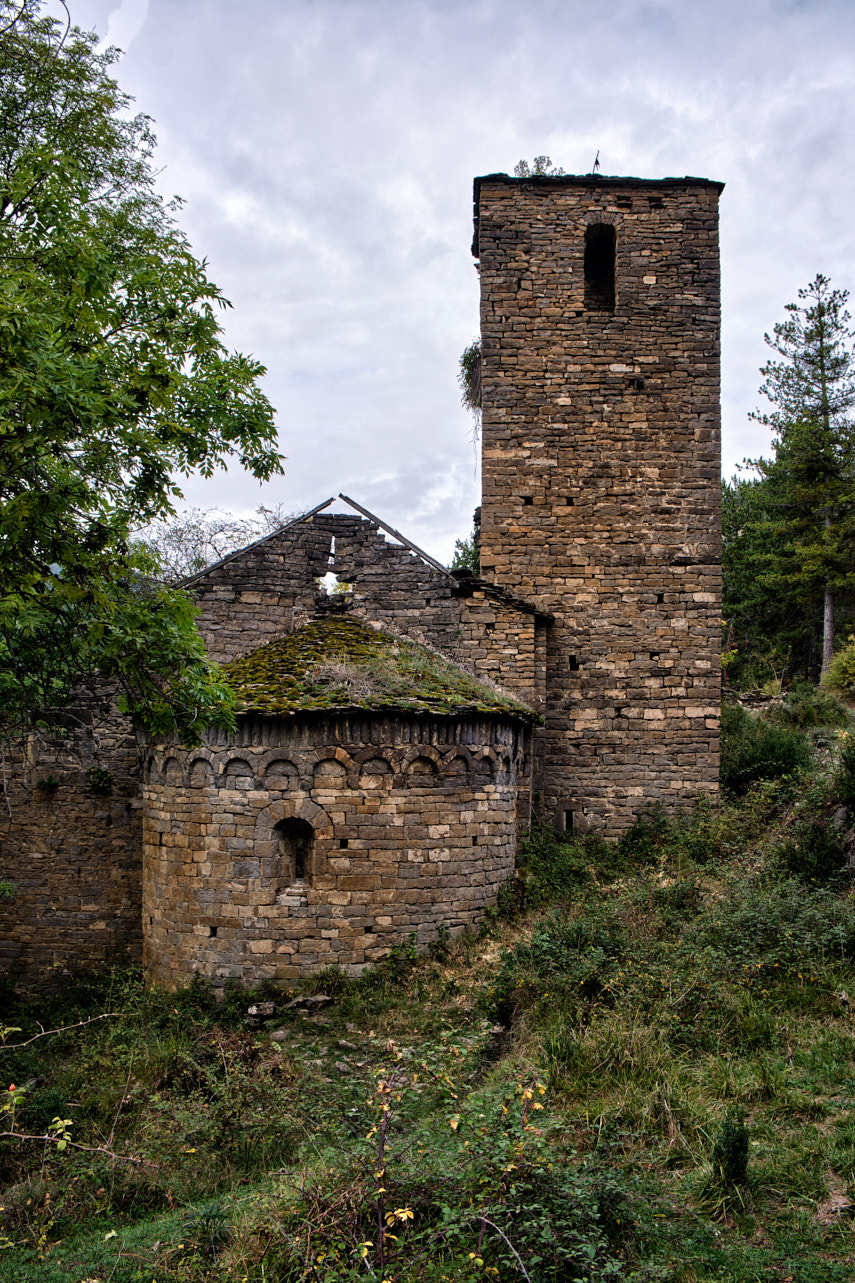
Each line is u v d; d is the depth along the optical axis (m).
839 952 8.69
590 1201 5.03
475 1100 5.99
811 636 31.41
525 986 8.84
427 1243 4.84
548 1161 5.20
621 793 14.80
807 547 27.55
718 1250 5.02
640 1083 6.80
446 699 11.23
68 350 7.13
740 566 32.97
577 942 9.45
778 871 11.08
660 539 15.23
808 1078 6.76
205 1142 7.47
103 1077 9.16
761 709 21.78
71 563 7.23
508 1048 8.13
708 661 15.02
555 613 15.13
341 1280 4.43
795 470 28.30
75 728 13.80
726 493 36.16
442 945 10.75
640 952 8.90
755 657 31.75
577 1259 4.79
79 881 13.70
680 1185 5.63
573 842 14.35
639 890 11.27
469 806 11.32
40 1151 7.43
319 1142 6.73
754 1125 6.22
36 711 12.39
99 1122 8.20
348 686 10.99
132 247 10.25
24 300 6.32
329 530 14.27
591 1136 6.11
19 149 11.61
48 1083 9.25
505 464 15.40
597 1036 7.44
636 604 15.14
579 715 14.96
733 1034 7.51
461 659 14.02
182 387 8.16
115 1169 7.03
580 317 15.57
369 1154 5.36
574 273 15.66
